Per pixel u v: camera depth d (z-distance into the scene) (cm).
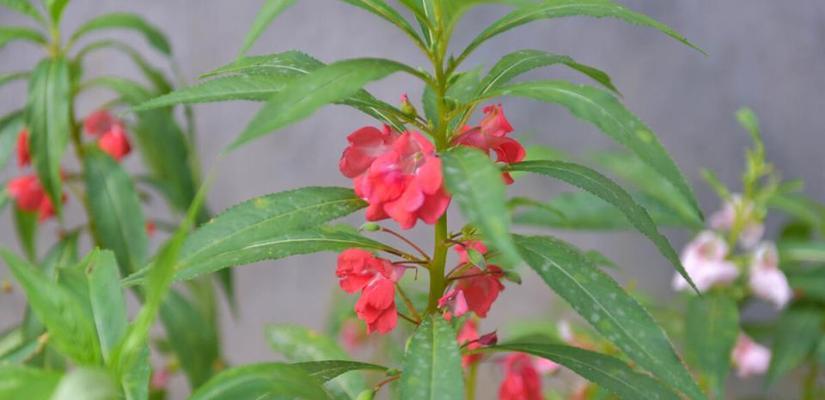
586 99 74
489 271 81
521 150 79
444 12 76
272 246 80
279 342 96
